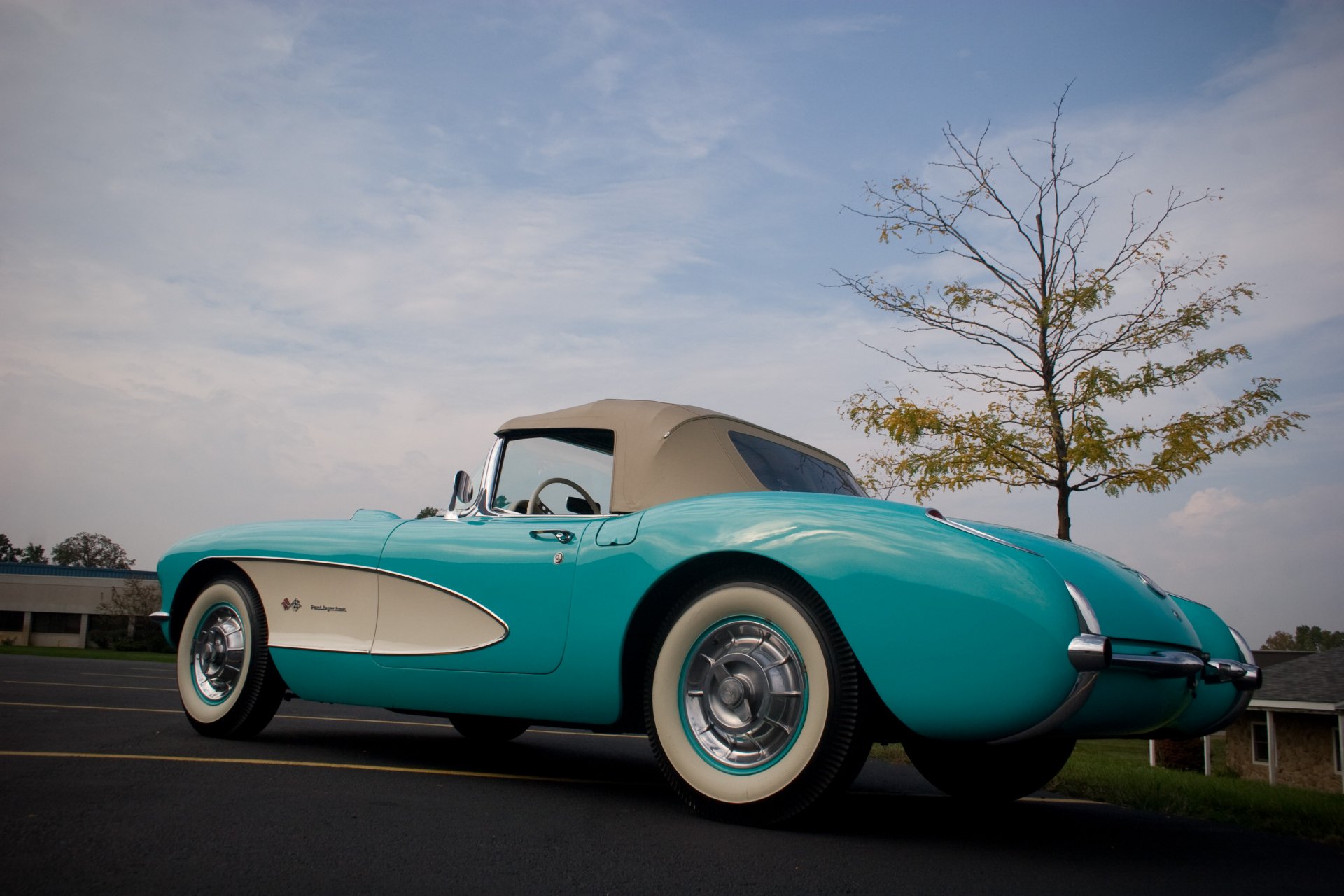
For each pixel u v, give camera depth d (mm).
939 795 4250
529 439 4117
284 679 4398
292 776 3482
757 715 2992
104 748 3941
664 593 3322
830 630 2893
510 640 3615
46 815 2609
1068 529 7777
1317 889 2559
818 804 2873
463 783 3613
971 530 2916
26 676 9898
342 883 2121
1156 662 2824
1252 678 3355
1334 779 21250
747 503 3191
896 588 2783
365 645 4098
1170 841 3246
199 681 4660
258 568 4535
